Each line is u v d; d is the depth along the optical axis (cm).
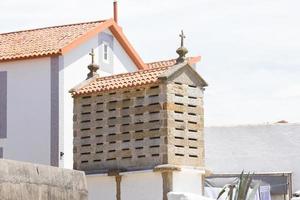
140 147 2567
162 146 2520
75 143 2708
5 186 1680
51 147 3544
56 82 3581
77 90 2719
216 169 5019
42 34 3903
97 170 2644
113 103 2641
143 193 2550
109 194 2619
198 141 2616
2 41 3938
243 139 5019
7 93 3662
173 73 2545
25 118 3612
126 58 4112
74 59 3681
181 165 2550
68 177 1886
